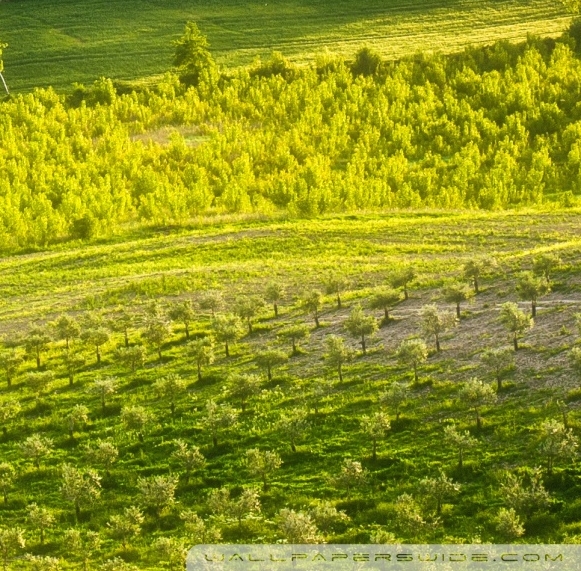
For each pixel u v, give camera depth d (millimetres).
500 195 107312
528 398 48750
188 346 64938
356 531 40344
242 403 55125
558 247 76000
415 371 54000
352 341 63406
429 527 39281
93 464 51156
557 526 38531
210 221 106375
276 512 43344
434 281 72312
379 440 48312
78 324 71938
